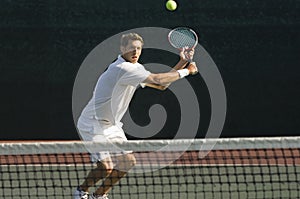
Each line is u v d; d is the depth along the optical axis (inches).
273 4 780.6
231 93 789.9
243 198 475.5
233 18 780.6
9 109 787.4
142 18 772.0
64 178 548.4
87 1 772.0
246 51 784.3
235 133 790.5
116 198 477.7
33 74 784.3
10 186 505.0
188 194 490.0
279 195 483.2
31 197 481.1
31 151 389.4
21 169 585.0
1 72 784.3
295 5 780.0
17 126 789.2
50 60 781.9
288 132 794.2
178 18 775.1
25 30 778.8
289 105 794.2
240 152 631.8
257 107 794.2
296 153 648.4
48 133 789.2
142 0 770.8
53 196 483.5
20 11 776.3
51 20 776.3
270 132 794.8
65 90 784.9
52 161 615.8
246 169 585.0
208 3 777.6
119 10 772.0
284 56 786.2
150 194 490.6
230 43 781.9
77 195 421.7
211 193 492.1
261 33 782.5
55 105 786.8
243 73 786.8
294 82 789.2
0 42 780.0
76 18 775.1
